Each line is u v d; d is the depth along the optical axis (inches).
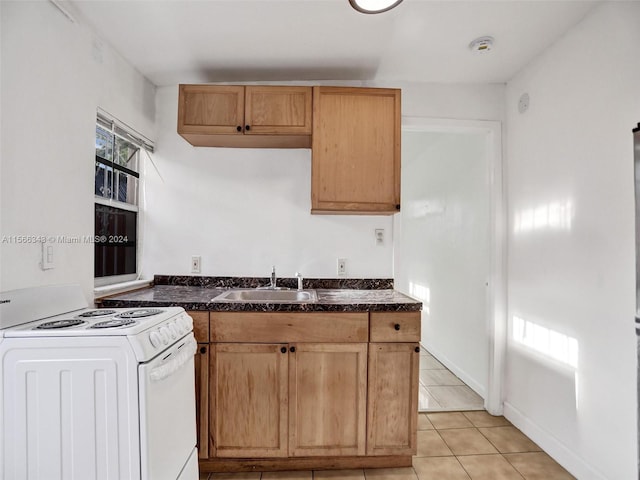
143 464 44.4
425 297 149.7
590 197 65.1
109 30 69.2
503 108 93.0
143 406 44.3
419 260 157.2
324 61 81.5
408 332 68.5
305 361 68.1
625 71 58.4
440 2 61.7
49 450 44.1
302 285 90.3
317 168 78.5
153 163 92.0
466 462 72.6
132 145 88.6
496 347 91.9
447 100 92.4
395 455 70.1
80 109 64.6
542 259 77.9
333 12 64.5
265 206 91.7
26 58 52.7
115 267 82.4
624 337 58.2
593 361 64.0
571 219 69.6
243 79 89.7
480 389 104.0
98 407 44.1
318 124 78.6
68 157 61.7
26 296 50.8
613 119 60.5
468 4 62.3
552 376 74.3
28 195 53.2
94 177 68.9
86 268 66.6
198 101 78.7
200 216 91.7
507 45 75.4
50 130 57.5
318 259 91.4
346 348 67.9
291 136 80.5
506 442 79.8
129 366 44.1
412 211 165.5
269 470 70.1
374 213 86.7
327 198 78.7
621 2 58.9
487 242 97.3
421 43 74.4
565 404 70.5
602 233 62.4
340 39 72.9
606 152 61.8
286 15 65.2
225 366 67.7
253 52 77.5
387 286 91.0
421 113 91.7
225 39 72.7
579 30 67.6
